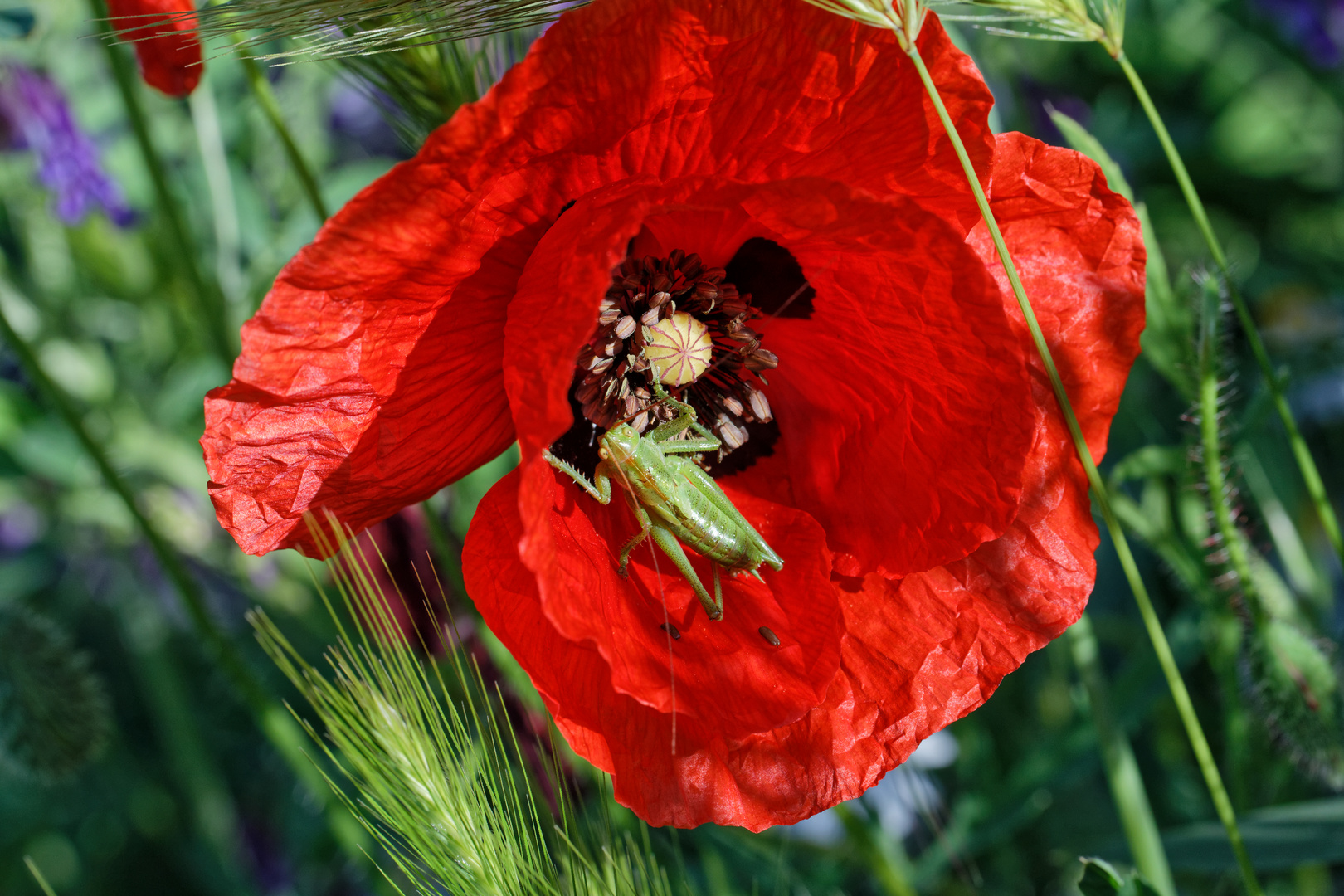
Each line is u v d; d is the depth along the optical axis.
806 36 0.30
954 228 0.30
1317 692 0.34
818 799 0.31
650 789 0.31
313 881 0.42
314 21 0.30
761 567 0.32
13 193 0.42
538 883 0.31
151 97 0.42
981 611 0.32
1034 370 0.32
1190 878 0.39
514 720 0.35
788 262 0.32
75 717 0.38
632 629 0.31
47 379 0.35
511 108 0.29
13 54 0.40
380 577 0.35
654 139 0.30
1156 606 0.40
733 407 0.33
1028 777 0.37
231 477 0.30
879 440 0.32
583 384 0.32
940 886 0.39
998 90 0.42
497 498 0.31
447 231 0.30
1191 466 0.35
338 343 0.30
